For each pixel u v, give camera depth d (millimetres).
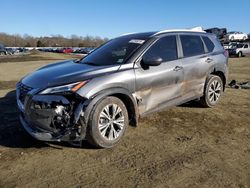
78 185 3660
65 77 4574
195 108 6824
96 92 4449
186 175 3889
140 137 5121
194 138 5109
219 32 41781
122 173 3943
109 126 4637
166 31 5934
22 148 4680
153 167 4098
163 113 6410
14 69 17938
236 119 6156
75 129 4316
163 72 5422
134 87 4961
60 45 120312
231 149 4695
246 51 34875
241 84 10680
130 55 5176
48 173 3943
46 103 4305
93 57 5703
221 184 3684
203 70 6363
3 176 3869
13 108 6949
